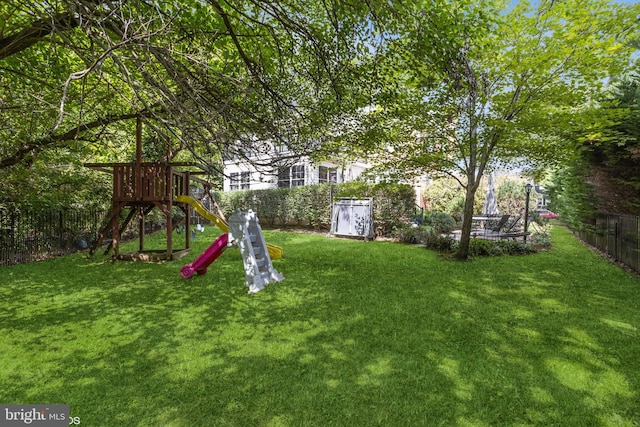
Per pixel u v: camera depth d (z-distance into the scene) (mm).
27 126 5066
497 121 5992
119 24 2844
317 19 4219
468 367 2645
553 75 5867
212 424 1983
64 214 8688
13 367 2639
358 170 19922
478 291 4828
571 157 6625
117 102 5668
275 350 2936
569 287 5055
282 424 1986
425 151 7480
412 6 3129
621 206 7203
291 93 4461
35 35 3225
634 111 5809
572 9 5445
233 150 3156
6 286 5203
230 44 4453
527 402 2203
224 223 7863
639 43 5879
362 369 2607
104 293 4809
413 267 6504
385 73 4098
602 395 2285
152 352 2904
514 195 17000
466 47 5727
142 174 7609
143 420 2016
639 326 3512
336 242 10266
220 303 4312
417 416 2064
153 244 10062
